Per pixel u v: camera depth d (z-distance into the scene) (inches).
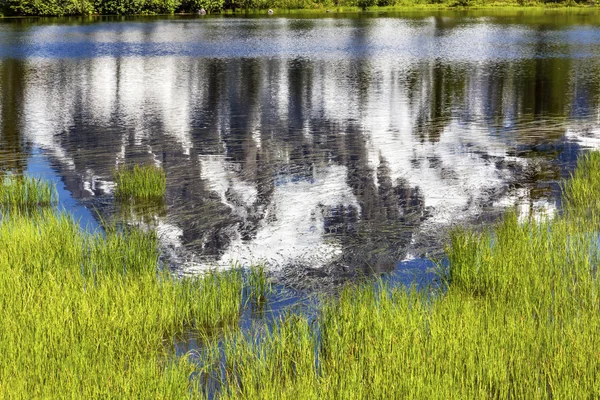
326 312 285.9
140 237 411.5
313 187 526.6
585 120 777.6
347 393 216.7
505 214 454.9
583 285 303.9
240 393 232.5
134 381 223.6
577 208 460.8
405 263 381.7
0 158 621.6
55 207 481.7
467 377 225.6
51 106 893.8
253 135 708.7
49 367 232.5
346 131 727.7
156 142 681.6
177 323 294.7
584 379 220.2
